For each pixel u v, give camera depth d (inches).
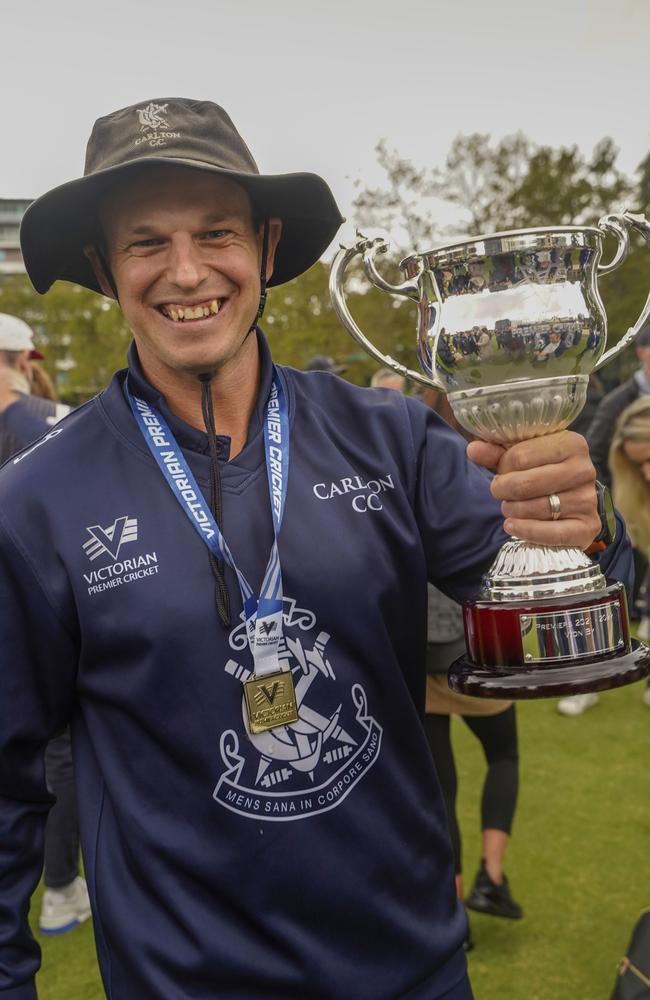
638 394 199.5
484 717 113.9
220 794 48.7
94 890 50.9
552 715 189.6
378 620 51.8
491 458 51.4
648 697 191.0
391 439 56.6
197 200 49.3
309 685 49.9
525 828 138.1
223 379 53.5
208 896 48.9
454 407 51.8
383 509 53.9
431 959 51.8
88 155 52.2
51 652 51.5
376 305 855.7
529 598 50.3
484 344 48.4
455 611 104.6
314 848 49.1
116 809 50.1
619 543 55.8
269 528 51.5
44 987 106.3
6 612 50.8
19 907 53.8
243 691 48.9
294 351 877.8
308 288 872.3
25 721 52.3
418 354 54.2
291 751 49.3
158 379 54.0
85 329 1141.1
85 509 50.9
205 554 50.0
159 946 48.2
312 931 49.3
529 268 48.9
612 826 137.0
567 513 47.9
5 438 120.0
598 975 102.7
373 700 51.8
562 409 49.4
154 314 50.7
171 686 48.9
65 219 53.9
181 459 52.1
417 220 813.2
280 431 54.6
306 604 50.2
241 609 49.5
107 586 49.6
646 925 85.0
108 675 50.3
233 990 48.2
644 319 52.6
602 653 49.4
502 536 56.7
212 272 50.1
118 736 50.5
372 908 50.3
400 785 52.6
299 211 55.9
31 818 55.2
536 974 103.7
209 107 52.1
